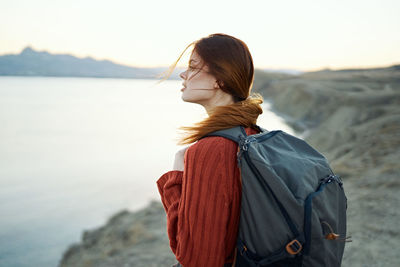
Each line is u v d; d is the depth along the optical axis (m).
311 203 0.82
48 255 10.12
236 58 0.99
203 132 0.94
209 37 1.02
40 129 54.22
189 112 78.38
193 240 0.85
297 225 0.82
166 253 6.42
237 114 0.96
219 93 1.04
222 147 0.88
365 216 4.87
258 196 0.85
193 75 1.01
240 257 0.96
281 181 0.82
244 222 0.89
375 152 9.49
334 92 43.00
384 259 3.59
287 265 0.85
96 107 96.31
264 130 1.10
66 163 28.55
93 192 18.44
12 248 11.05
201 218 0.84
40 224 13.57
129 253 6.98
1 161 30.27
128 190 18.33
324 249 0.84
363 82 56.47
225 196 0.85
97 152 33.38
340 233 1.00
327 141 18.56
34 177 23.72
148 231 8.31
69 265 8.08
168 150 32.69
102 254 7.55
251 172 0.85
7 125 59.22
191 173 0.87
